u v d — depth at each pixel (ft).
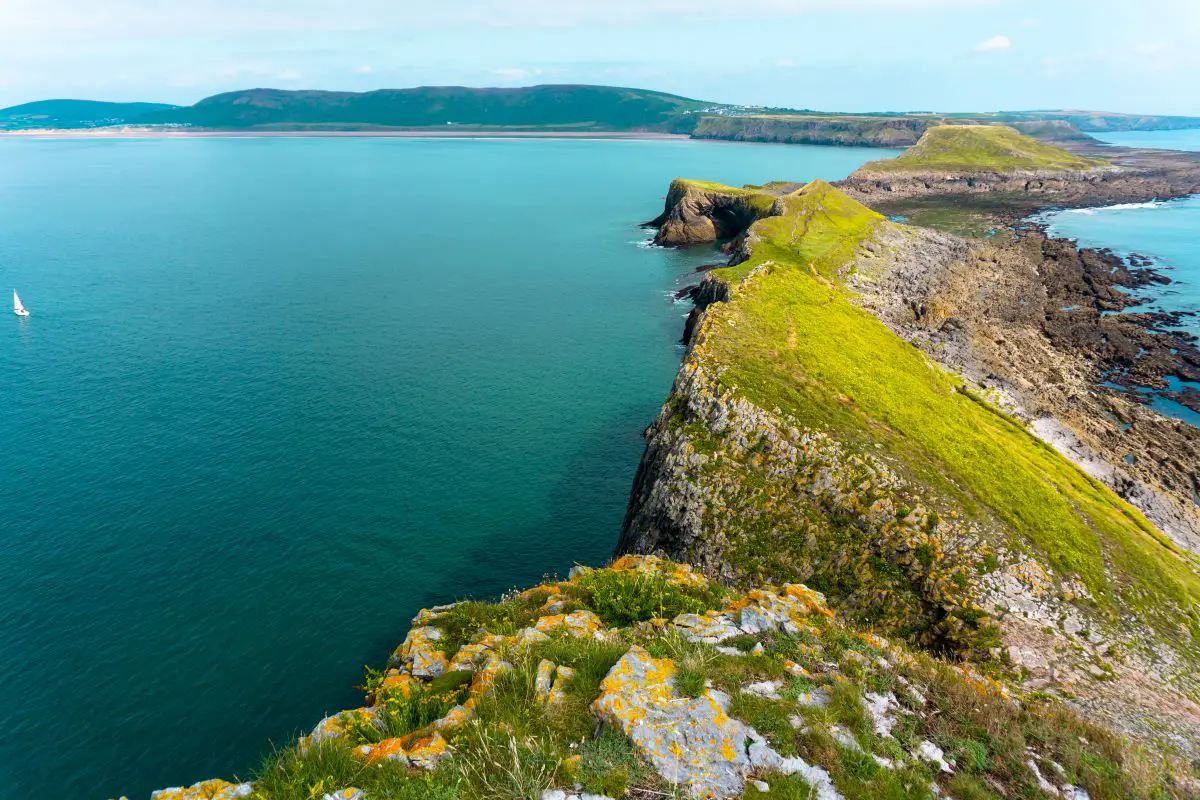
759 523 145.59
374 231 579.89
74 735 115.55
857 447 155.22
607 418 239.30
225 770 109.91
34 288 385.09
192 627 139.85
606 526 179.73
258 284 403.13
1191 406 245.04
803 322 233.55
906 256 424.87
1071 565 134.72
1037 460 182.39
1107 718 97.19
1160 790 48.49
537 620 70.28
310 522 174.81
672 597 69.87
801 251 393.91
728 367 180.86
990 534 138.31
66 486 185.26
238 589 150.82
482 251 504.43
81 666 129.29
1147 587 133.90
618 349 305.94
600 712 46.42
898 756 45.55
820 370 192.75
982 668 114.21
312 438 217.36
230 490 186.80
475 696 51.37
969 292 377.30
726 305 234.79
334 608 146.72
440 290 396.78
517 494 192.13
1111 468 199.93
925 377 223.71
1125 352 287.69
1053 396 247.09
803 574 137.59
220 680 127.54
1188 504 188.44
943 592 127.85
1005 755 48.70
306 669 130.62
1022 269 425.28
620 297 387.96
